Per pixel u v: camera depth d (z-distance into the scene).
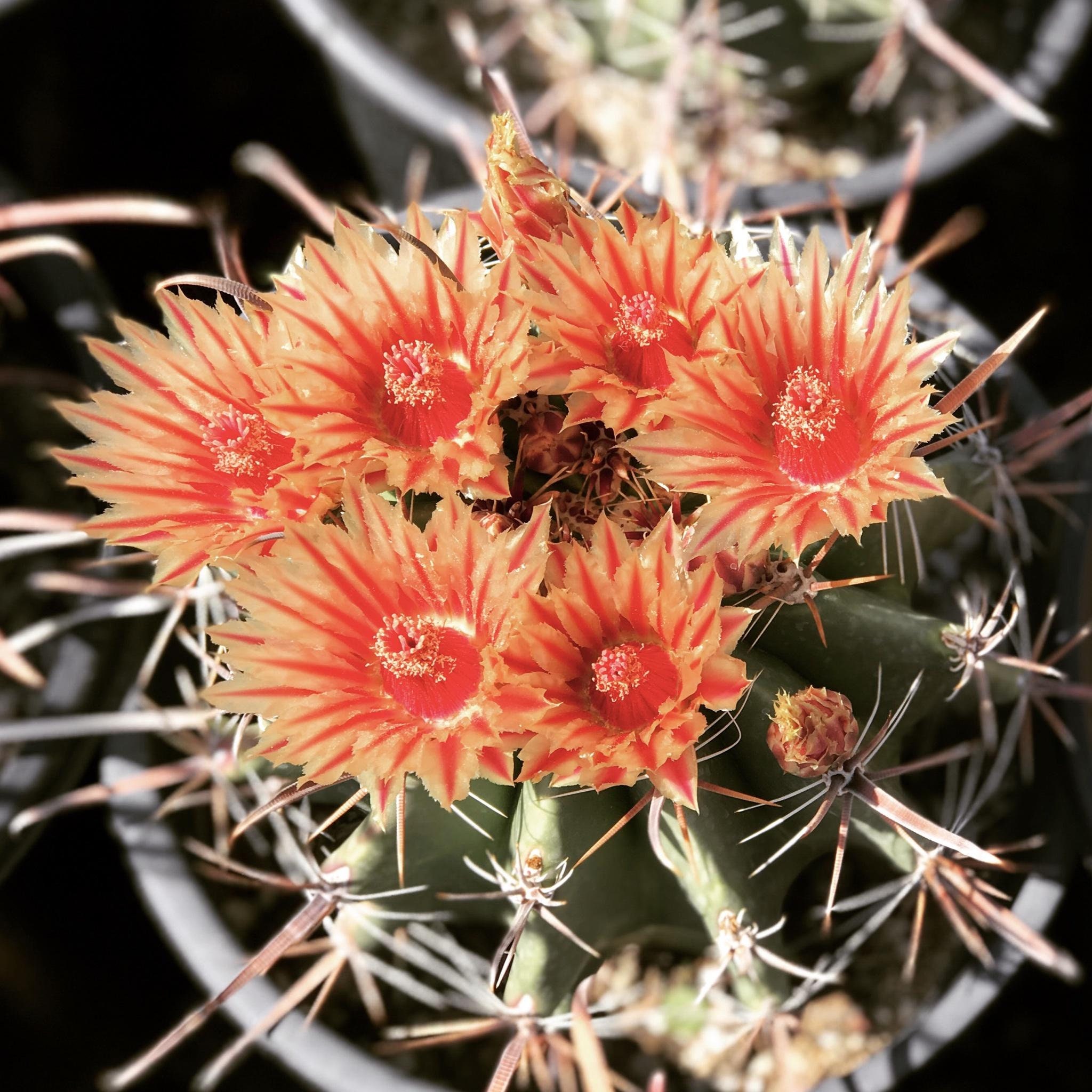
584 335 0.32
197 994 0.57
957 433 0.40
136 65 0.69
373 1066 0.41
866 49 0.60
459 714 0.32
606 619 0.32
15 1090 0.55
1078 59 0.56
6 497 0.58
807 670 0.36
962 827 0.43
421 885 0.38
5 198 0.52
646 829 0.37
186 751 0.46
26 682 0.54
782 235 0.35
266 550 0.33
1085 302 0.65
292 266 0.35
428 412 0.32
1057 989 0.55
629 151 0.64
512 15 0.67
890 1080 0.40
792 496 0.32
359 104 0.58
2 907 0.56
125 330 0.33
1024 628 0.43
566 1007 0.38
